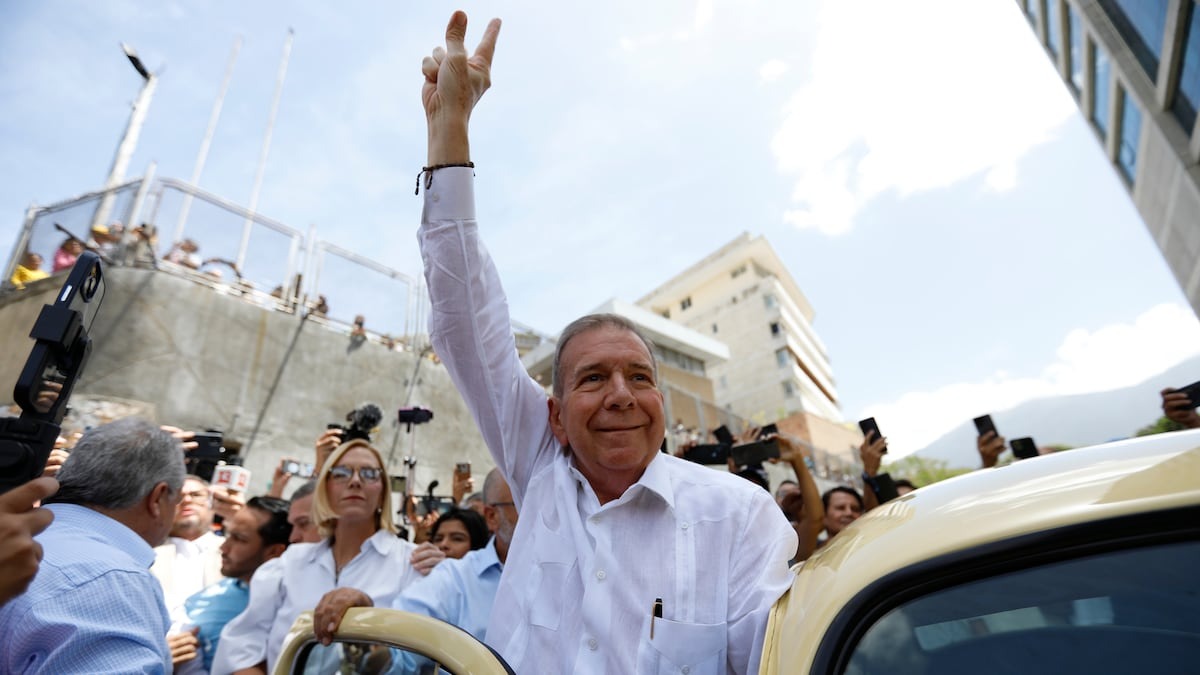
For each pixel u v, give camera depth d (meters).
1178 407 3.22
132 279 8.30
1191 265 14.74
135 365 8.03
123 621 1.59
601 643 1.35
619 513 1.55
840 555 1.11
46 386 1.56
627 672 1.31
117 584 1.62
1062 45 18.23
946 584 0.91
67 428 7.17
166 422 8.08
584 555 1.49
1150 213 16.28
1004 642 0.85
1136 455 0.96
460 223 1.71
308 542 3.35
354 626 1.54
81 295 1.68
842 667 0.93
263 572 2.86
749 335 53.72
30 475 1.47
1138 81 13.49
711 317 57.56
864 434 4.12
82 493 1.85
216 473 4.76
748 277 57.03
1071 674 0.80
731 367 53.78
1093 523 0.85
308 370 9.82
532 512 1.68
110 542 1.78
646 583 1.42
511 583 1.57
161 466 2.03
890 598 0.94
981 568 0.89
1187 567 0.79
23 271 8.74
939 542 0.94
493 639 1.51
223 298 9.12
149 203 8.79
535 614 1.47
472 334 1.74
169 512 2.10
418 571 2.75
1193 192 12.68
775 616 1.17
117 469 1.89
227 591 3.14
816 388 59.59
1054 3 17.41
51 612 1.47
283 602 2.75
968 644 0.87
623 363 1.63
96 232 8.49
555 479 1.71
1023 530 0.88
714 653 1.34
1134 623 0.79
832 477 19.20
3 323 8.21
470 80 1.80
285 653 1.68
